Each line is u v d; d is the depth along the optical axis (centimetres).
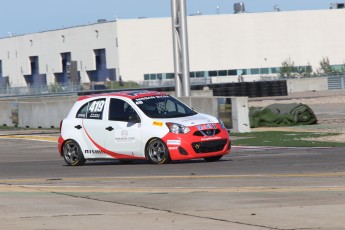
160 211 2377
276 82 15038
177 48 7581
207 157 4156
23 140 7319
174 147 4056
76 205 2553
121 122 4238
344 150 4850
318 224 2083
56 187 3106
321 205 2395
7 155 5778
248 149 5300
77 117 4409
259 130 7056
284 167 3741
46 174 3856
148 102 4244
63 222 2211
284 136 6250
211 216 2255
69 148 4406
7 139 7512
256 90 14838
